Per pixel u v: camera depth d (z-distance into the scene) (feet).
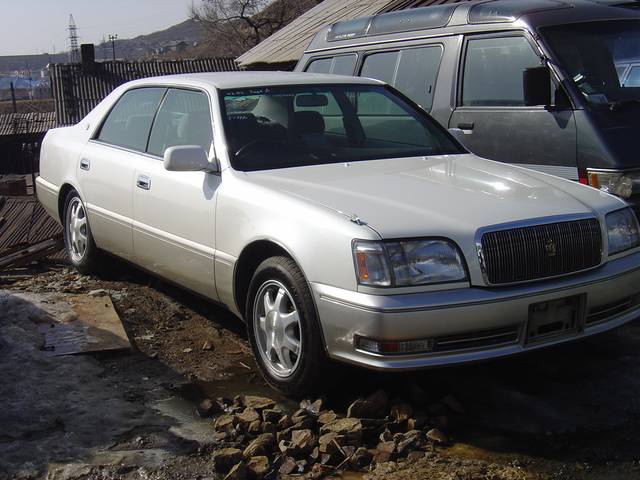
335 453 11.90
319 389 13.47
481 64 22.12
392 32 25.52
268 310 14.14
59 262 24.67
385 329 11.93
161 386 14.57
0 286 21.42
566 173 19.42
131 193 18.21
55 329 16.70
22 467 11.40
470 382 14.49
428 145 17.69
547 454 11.89
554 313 12.95
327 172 15.28
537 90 19.92
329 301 12.53
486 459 11.76
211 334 17.33
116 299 19.60
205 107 16.88
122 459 11.66
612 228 13.97
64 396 13.73
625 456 11.79
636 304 14.48
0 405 13.23
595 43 20.80
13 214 30.12
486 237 12.50
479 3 22.99
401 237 12.21
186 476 11.32
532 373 14.89
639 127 19.17
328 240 12.64
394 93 18.79
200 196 15.80
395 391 14.05
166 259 17.21
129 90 20.17
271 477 11.42
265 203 14.10
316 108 17.24
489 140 21.42
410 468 11.50
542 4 21.91
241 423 12.67
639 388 14.12
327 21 50.16
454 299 12.11
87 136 21.08
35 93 385.70
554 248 12.98
